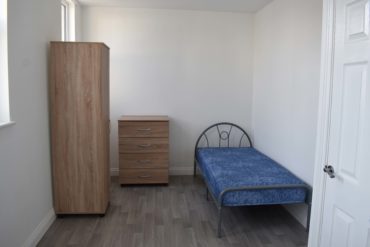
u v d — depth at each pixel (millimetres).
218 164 3639
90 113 3027
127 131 4090
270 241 2809
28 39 2506
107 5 4293
